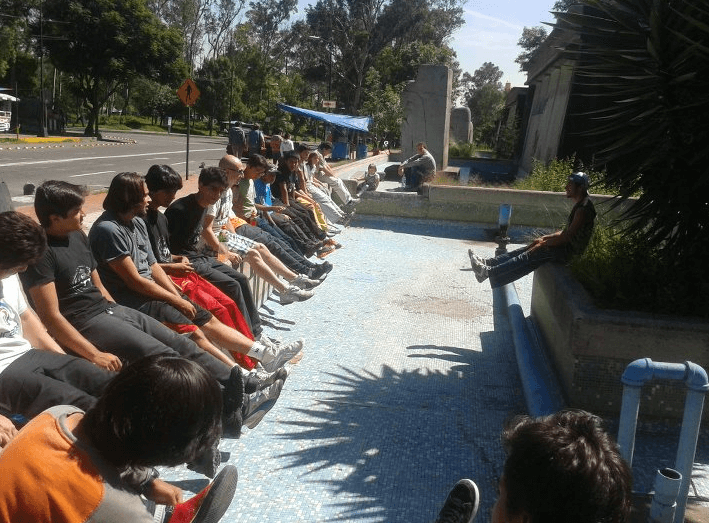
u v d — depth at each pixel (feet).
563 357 17.13
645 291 16.29
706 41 15.31
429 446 14.52
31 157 84.84
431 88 63.36
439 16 206.39
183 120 271.28
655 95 15.97
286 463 13.37
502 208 37.19
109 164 81.92
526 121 83.46
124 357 12.58
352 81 216.33
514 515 4.57
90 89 160.15
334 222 39.24
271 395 14.62
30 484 5.75
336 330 22.24
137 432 5.65
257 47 258.57
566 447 4.44
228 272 18.65
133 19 153.48
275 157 71.20
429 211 44.01
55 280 12.20
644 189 17.38
